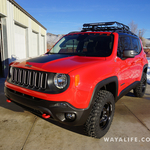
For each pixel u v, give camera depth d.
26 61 2.60
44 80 2.15
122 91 3.24
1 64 7.17
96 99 2.36
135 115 3.48
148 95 5.00
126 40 3.59
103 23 3.78
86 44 3.25
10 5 7.40
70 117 2.13
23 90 2.31
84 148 2.30
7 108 3.62
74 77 2.01
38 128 2.81
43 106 2.08
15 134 2.60
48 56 2.91
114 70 2.70
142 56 4.37
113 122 3.11
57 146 2.33
